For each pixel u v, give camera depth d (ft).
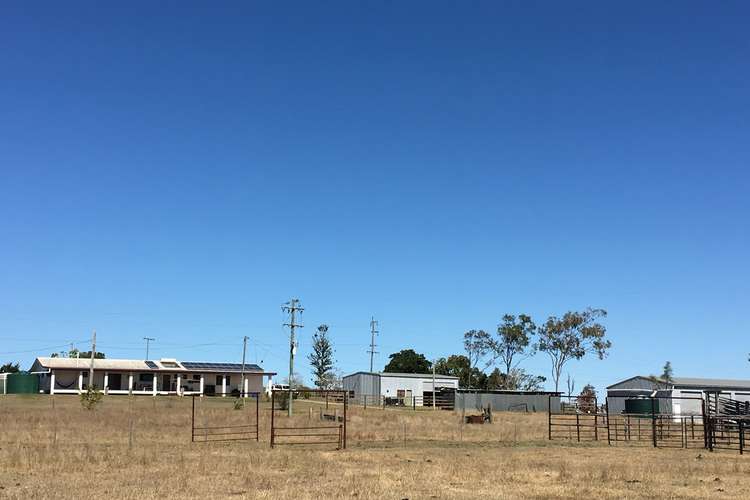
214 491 56.03
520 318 387.96
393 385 312.71
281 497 53.57
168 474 65.05
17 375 269.23
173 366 292.61
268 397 271.28
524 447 109.70
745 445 112.68
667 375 288.51
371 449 98.73
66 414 149.07
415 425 157.58
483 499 55.21
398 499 53.78
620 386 295.28
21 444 90.79
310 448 96.99
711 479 70.44
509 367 390.01
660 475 72.43
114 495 53.06
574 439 128.26
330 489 58.03
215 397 268.62
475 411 270.46
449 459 85.56
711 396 249.14
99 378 280.92
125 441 98.68
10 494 52.65
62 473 65.57
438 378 319.47
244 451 88.33
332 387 391.86
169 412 163.63
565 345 356.79
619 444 118.52
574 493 59.47
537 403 291.58
